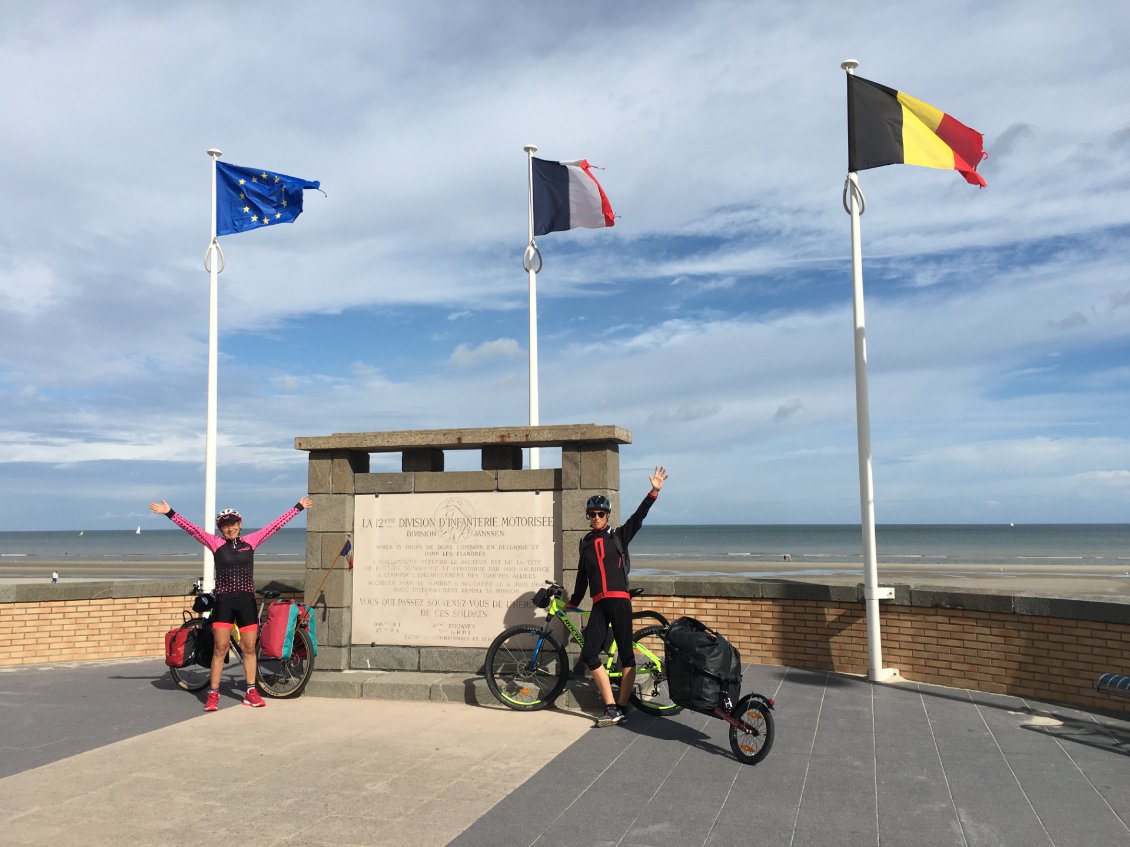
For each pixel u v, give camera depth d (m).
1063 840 4.62
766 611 10.12
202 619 8.60
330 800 5.27
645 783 5.59
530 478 8.48
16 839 4.64
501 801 5.25
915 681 8.98
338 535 8.84
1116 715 7.42
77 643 10.66
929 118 9.44
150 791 5.44
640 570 44.03
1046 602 8.00
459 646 8.55
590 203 13.38
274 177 12.12
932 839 4.63
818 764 6.01
